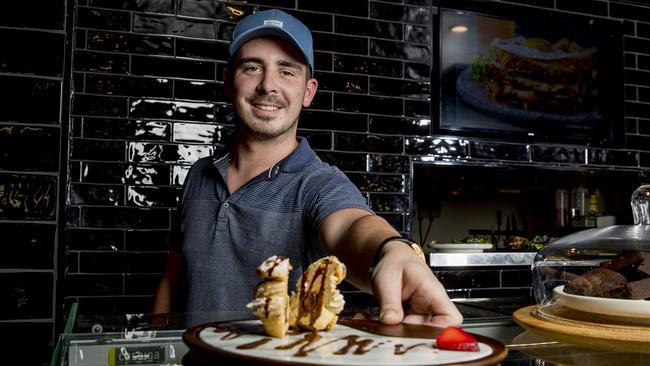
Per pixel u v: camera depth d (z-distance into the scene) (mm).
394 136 2459
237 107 1368
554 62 2703
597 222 2807
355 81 2424
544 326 696
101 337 646
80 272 2061
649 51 2875
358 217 1053
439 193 2838
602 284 782
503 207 2949
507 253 2520
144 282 2129
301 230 1265
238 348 516
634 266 790
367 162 2414
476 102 2582
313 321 588
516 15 2662
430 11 2551
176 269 1523
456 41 2572
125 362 585
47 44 1987
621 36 2816
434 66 2545
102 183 2104
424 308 685
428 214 2811
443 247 2520
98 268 2082
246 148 1396
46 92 1979
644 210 905
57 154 1979
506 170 2711
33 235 1941
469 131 2562
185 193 1493
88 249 2076
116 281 2100
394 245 768
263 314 560
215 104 2254
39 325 1927
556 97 2697
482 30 2607
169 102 2199
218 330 600
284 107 1355
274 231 1281
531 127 2656
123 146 2139
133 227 2131
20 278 1922
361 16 2451
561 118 2701
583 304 757
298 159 1333
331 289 597
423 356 489
